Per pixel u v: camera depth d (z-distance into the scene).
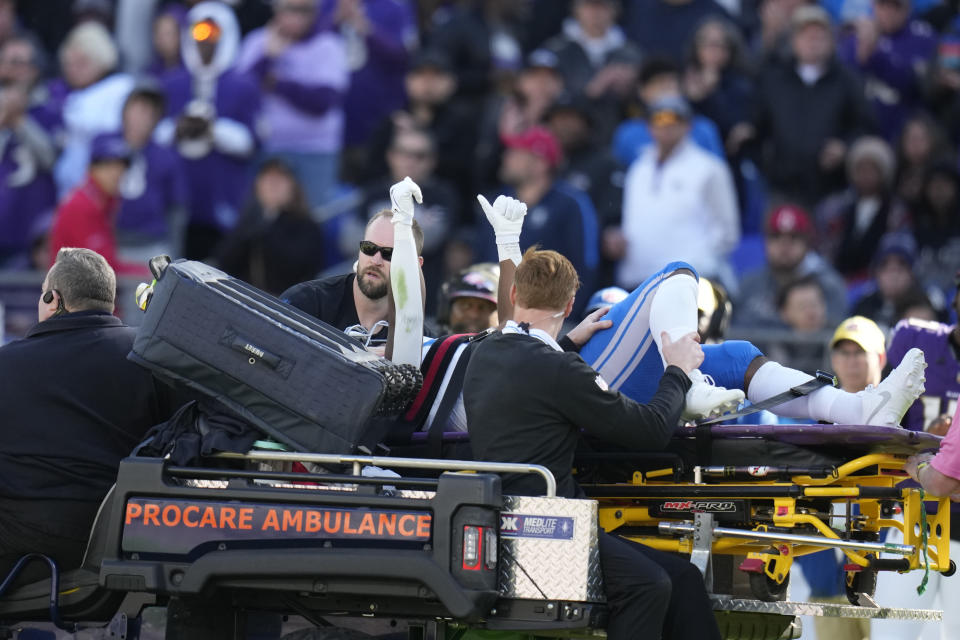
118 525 19.09
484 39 47.97
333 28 48.12
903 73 50.91
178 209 45.03
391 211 23.39
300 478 18.72
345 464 19.48
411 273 21.19
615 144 46.44
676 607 19.28
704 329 26.02
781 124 46.47
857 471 20.19
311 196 47.50
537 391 19.23
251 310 19.64
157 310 19.77
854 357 26.25
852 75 46.84
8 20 52.62
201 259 46.03
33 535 20.61
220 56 46.66
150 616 20.03
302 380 19.27
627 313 21.84
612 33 50.38
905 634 26.83
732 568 23.05
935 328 27.02
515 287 20.45
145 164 44.41
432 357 21.69
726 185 42.75
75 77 47.91
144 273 44.25
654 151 43.09
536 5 52.00
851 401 20.97
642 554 19.17
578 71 48.72
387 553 18.19
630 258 42.62
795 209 42.78
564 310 20.39
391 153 44.81
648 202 42.41
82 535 20.77
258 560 18.52
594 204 42.94
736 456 20.33
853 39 50.91
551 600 18.28
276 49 47.28
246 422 19.62
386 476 19.30
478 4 48.41
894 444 19.31
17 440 20.84
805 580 28.84
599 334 22.14
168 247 44.94
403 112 48.22
